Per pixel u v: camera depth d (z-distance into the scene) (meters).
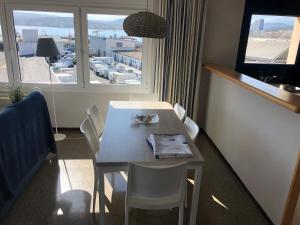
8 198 2.06
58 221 2.07
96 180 2.12
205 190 2.56
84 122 2.15
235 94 2.83
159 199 1.70
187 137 2.12
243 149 2.63
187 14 3.42
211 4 3.55
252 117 2.43
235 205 2.34
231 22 3.65
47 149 3.06
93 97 3.86
